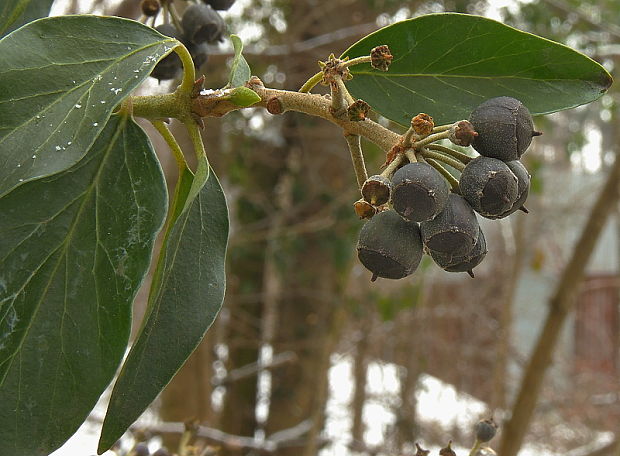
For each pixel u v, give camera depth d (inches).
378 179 3.6
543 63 4.3
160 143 18.4
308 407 21.3
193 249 4.1
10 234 3.5
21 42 3.4
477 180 3.6
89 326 3.4
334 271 21.0
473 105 4.5
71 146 3.2
